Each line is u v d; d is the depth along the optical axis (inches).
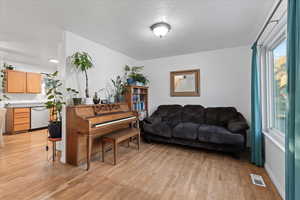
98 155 102.4
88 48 108.4
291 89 39.4
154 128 122.1
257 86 89.0
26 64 186.9
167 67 156.3
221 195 60.9
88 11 73.5
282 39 71.2
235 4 67.4
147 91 164.9
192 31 95.0
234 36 103.0
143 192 62.8
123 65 147.1
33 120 178.4
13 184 67.7
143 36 103.3
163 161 93.3
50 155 102.5
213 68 134.3
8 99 168.6
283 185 59.2
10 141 134.3
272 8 67.5
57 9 71.8
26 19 81.3
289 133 40.3
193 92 142.7
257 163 86.8
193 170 81.9
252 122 91.4
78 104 92.3
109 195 60.6
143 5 68.3
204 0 64.6
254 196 60.2
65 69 93.4
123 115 112.0
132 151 110.7
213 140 100.1
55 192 62.1
